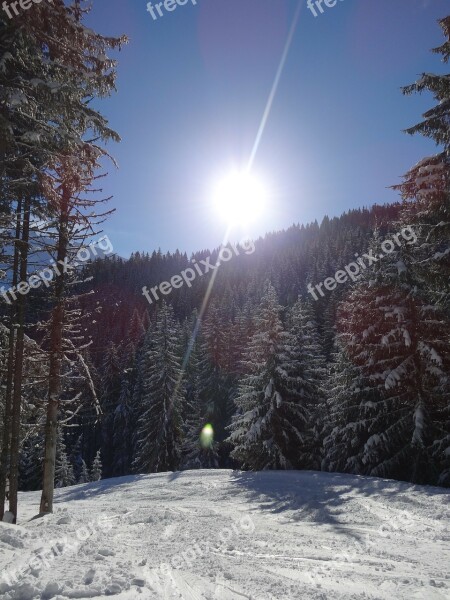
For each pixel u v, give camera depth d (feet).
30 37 27.17
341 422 68.69
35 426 49.14
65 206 38.68
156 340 129.39
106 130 30.91
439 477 54.49
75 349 46.88
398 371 58.70
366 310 66.49
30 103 28.73
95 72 30.45
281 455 75.77
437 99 48.03
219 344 155.02
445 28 46.80
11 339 46.34
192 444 136.05
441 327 58.34
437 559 23.79
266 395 78.23
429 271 50.06
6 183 28.66
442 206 47.32
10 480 43.37
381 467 60.23
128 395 169.17
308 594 16.76
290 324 113.39
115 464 169.17
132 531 30.35
